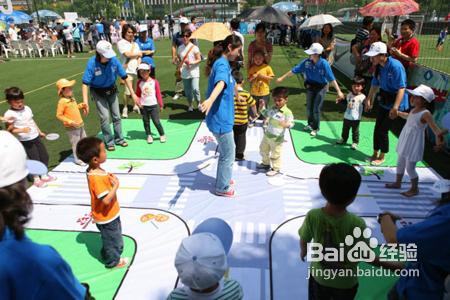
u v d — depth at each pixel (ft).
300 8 88.63
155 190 16.05
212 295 5.80
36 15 103.40
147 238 12.80
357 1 51.55
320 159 19.03
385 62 16.14
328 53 29.60
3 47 64.34
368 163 18.51
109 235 10.87
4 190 4.21
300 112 26.96
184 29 25.18
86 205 14.99
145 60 26.37
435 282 6.23
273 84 37.29
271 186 16.26
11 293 4.16
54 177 17.28
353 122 19.71
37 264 4.17
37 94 34.58
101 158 9.94
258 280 10.80
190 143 21.30
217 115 13.88
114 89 19.67
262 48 21.86
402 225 13.43
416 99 14.10
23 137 15.38
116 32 82.12
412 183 15.21
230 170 15.05
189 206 14.75
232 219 13.83
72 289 4.51
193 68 25.72
